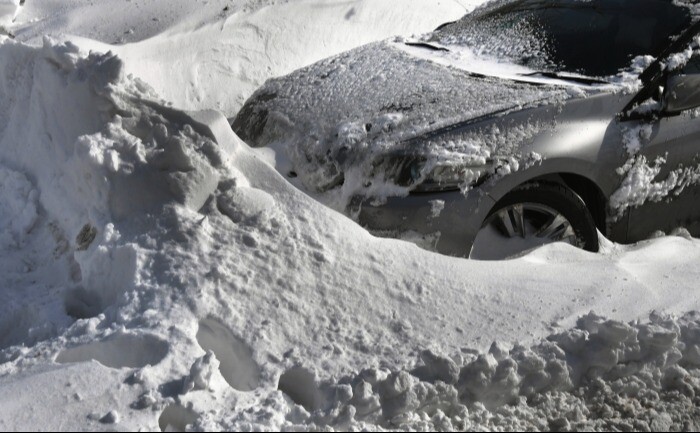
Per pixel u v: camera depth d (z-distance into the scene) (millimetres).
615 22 5438
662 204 5117
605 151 4801
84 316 4273
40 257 4824
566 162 4664
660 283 4457
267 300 3953
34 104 5227
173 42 7047
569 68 5219
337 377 3594
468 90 4918
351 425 3281
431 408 3496
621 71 5105
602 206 4961
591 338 3861
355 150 4605
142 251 4109
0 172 5293
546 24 5668
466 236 4484
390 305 4051
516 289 4246
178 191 4367
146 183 4402
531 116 4668
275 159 4945
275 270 4090
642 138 4918
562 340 3846
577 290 4297
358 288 4098
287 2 7777
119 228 4324
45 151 5102
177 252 4105
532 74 5172
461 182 4438
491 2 6629
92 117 4805
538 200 4719
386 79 5211
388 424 3389
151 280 3986
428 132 4551
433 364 3594
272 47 7508
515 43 5574
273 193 4543
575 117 4762
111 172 4441
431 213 4406
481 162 4461
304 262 4160
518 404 3617
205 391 3375
